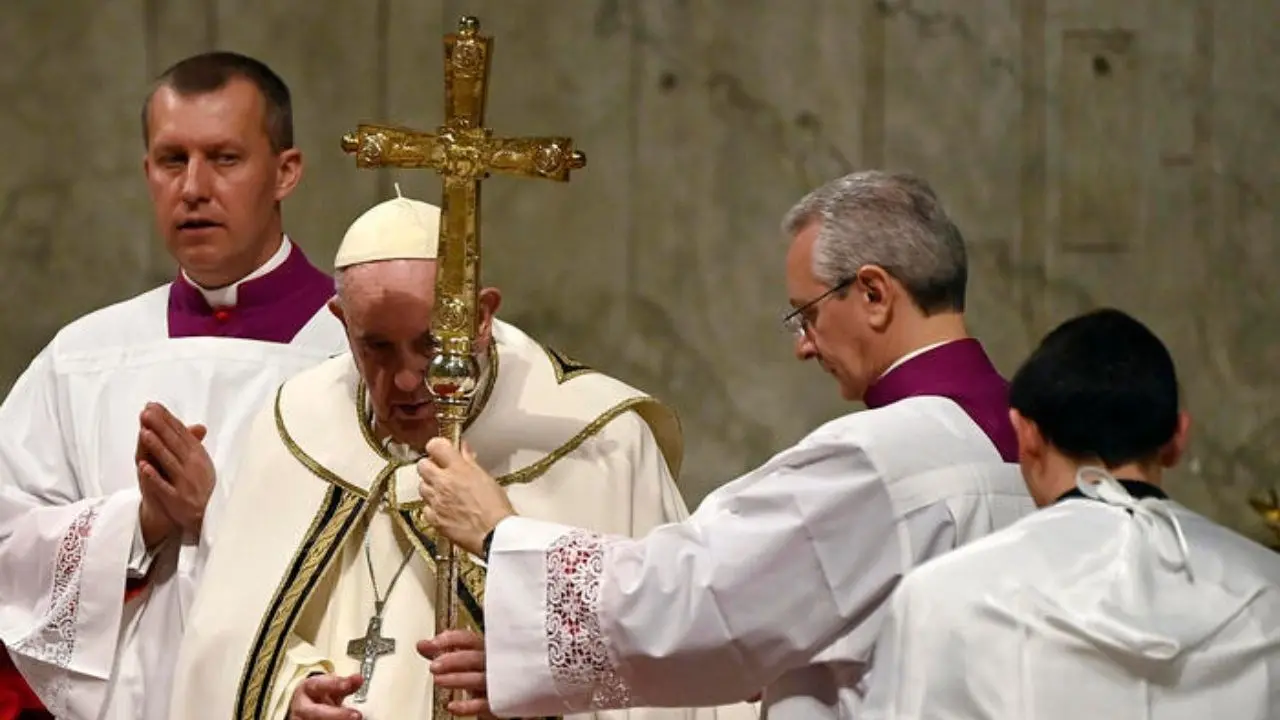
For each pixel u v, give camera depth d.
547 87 23.19
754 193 23.19
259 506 13.93
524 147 12.52
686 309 23.17
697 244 23.19
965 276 12.37
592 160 23.22
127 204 23.19
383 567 13.62
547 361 14.11
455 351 12.47
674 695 11.95
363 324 12.98
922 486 11.55
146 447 14.88
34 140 23.11
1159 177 23.12
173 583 15.27
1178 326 23.08
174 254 16.30
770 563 11.58
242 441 15.98
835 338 12.30
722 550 11.67
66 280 23.11
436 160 12.48
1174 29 23.14
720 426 23.08
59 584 15.05
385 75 23.12
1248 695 9.47
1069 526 9.88
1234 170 23.16
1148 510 9.89
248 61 16.39
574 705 12.12
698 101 23.22
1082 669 9.47
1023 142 23.12
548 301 23.16
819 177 23.17
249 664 13.30
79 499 16.17
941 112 23.16
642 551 11.96
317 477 13.88
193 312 16.62
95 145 23.19
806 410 23.09
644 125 23.20
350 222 23.16
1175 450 10.38
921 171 23.14
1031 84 23.11
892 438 11.64
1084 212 23.11
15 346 23.00
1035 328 23.08
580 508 13.47
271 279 16.58
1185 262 23.12
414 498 13.57
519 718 12.93
